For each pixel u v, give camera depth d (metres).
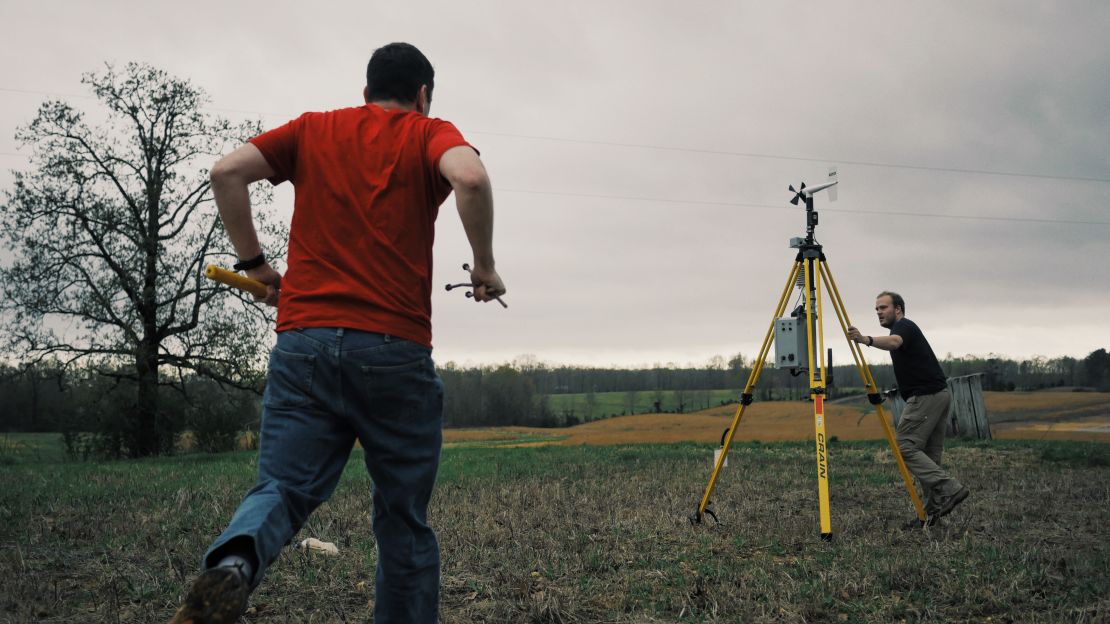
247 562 1.73
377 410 2.11
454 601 4.07
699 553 5.16
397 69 2.38
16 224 26.92
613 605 4.00
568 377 82.19
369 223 2.12
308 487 2.04
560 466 11.48
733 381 80.69
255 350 28.83
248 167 2.12
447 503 7.23
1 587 4.11
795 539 5.62
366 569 4.66
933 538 5.69
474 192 1.98
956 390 18.38
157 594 4.09
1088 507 7.03
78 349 27.67
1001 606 3.90
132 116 28.64
